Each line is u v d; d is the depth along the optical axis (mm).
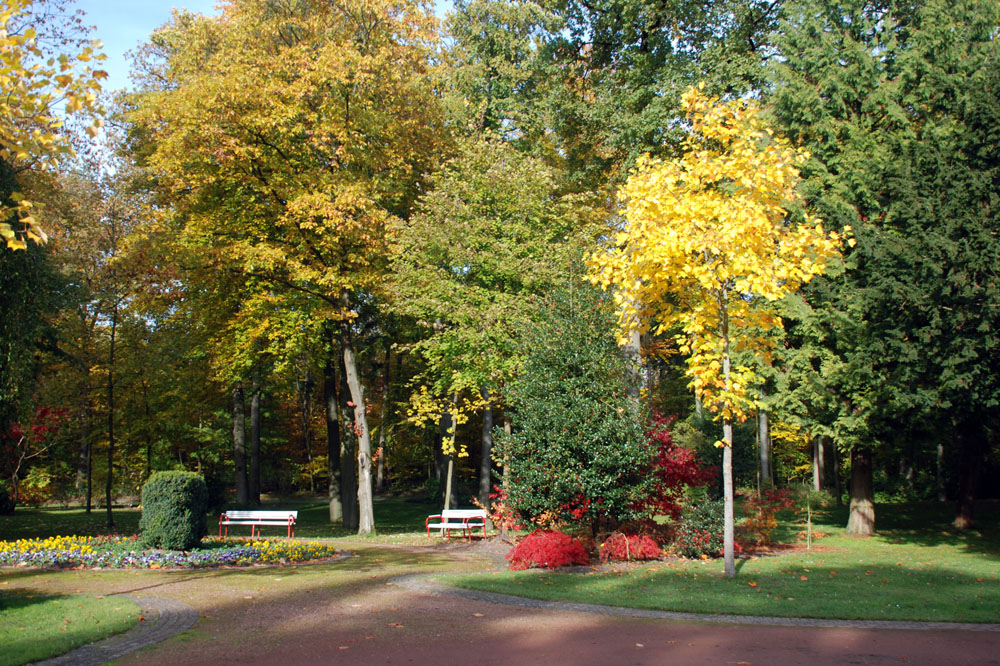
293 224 19281
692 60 20375
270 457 40781
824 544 16219
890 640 7113
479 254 16984
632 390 14969
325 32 19641
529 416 13781
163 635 7109
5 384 13922
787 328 18438
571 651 6625
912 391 14180
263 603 8852
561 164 23062
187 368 22844
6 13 6648
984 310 11945
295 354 21328
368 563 13305
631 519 13664
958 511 18812
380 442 36312
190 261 19328
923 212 13086
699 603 8875
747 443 24891
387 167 19969
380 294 19703
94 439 22734
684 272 10656
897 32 18219
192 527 13383
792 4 18625
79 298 18734
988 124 13016
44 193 16219
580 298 14617
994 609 8633
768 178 10320
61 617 7586
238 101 17938
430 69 21578
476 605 8875
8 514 25469
